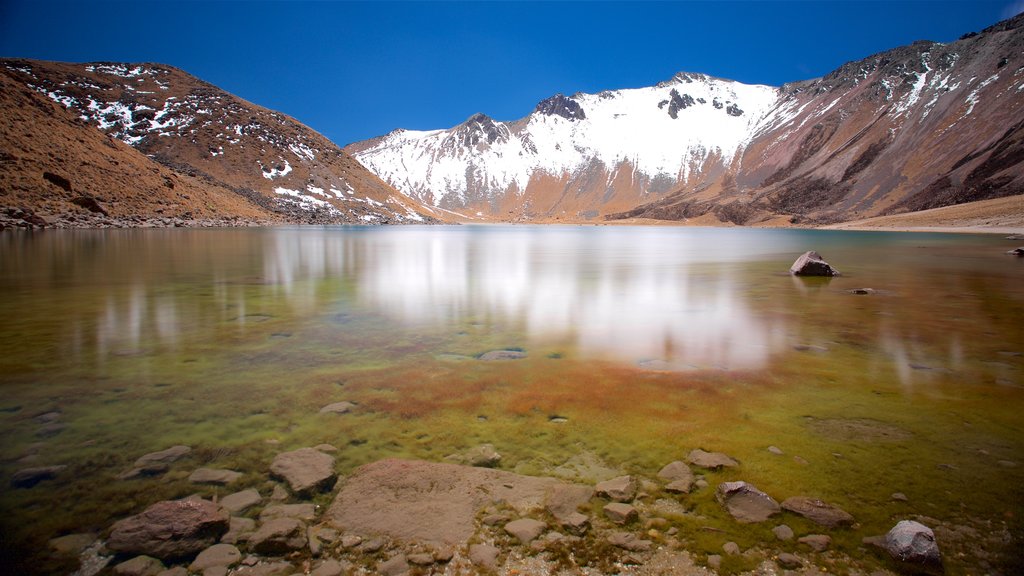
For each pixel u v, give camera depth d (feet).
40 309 46.65
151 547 13.41
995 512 15.01
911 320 43.83
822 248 168.86
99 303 49.90
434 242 198.90
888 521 14.65
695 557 13.28
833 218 634.43
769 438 20.12
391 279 73.67
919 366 29.89
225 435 20.21
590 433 20.63
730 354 32.50
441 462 18.25
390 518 14.94
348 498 15.90
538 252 148.25
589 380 27.12
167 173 305.32
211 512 14.60
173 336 36.81
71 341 35.06
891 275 81.76
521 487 16.66
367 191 544.62
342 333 38.11
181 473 17.20
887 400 24.21
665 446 19.47
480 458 18.57
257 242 158.92
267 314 45.60
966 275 81.41
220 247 132.26
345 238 204.33
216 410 22.79
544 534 14.25
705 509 15.35
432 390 25.52
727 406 23.49
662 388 25.88
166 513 14.48
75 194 223.71
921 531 13.17
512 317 44.78
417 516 15.06
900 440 19.89
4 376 27.22
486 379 27.27
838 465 17.89
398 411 22.81
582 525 14.65
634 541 13.92
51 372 28.02
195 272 77.61
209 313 45.78
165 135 446.19
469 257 122.42
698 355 32.19
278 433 20.44
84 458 18.11
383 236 238.68
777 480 16.90
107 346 33.78
